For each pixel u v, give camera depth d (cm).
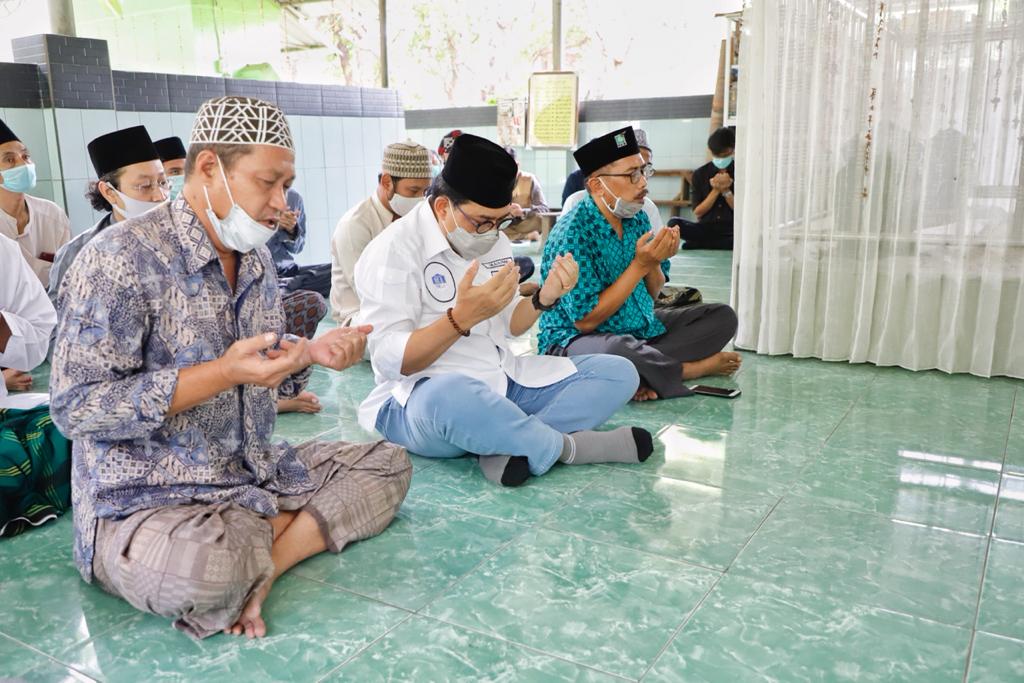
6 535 246
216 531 186
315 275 559
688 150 1015
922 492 270
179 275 183
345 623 197
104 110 527
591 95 1071
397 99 758
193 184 182
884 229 409
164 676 177
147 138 345
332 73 1112
